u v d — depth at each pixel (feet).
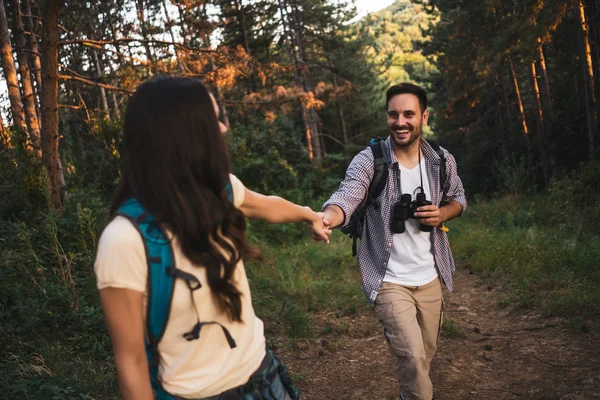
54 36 24.53
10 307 15.81
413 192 9.91
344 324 17.48
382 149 9.94
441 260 10.05
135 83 27.58
